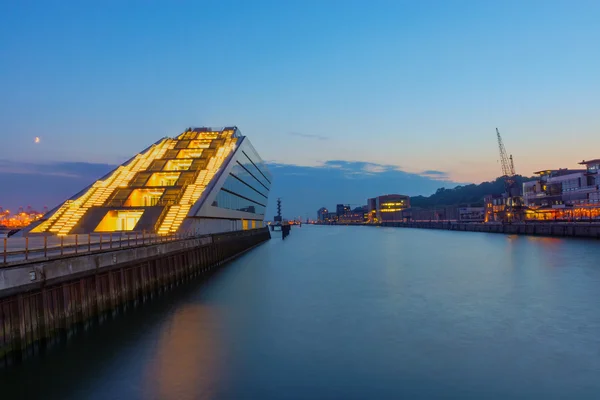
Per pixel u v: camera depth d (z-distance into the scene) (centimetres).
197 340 2561
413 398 1781
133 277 3434
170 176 7619
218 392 1844
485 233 18050
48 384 1919
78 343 2506
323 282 4797
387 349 2386
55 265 2364
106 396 1805
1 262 2194
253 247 11106
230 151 8438
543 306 3403
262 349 2395
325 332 2728
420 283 4634
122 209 6191
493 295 3884
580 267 5794
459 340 2539
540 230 14750
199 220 6250
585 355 2270
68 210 6206
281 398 1788
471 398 1781
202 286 4562
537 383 1923
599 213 15500
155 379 1978
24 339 2158
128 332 2733
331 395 1811
